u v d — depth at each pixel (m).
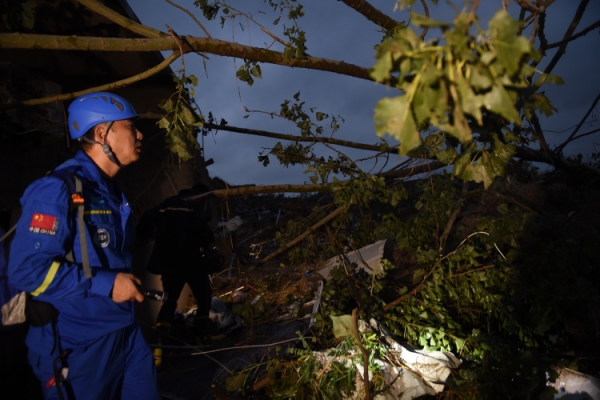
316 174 5.16
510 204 5.45
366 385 2.62
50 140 3.98
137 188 6.52
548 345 3.53
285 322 4.66
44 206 1.99
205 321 4.65
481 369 2.90
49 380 2.10
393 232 4.29
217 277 7.11
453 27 1.03
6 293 2.06
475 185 6.10
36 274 1.93
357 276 4.65
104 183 2.27
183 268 4.40
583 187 5.52
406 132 1.04
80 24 4.93
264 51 3.60
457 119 1.08
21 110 3.61
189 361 4.06
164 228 4.39
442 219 4.48
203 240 4.50
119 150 2.37
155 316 4.80
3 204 3.74
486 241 3.85
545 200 5.52
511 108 1.04
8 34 2.62
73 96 3.27
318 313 3.72
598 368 3.42
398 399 2.84
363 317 3.49
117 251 2.23
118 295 2.08
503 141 2.11
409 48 1.06
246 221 11.45
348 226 5.49
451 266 3.78
